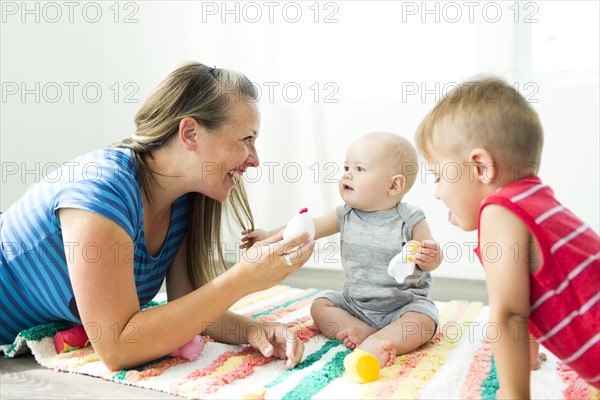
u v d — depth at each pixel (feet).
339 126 7.73
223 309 3.46
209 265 4.39
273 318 4.78
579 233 2.70
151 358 3.46
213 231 4.40
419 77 7.35
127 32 8.29
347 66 7.64
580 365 2.76
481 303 5.37
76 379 3.45
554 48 7.08
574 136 6.75
